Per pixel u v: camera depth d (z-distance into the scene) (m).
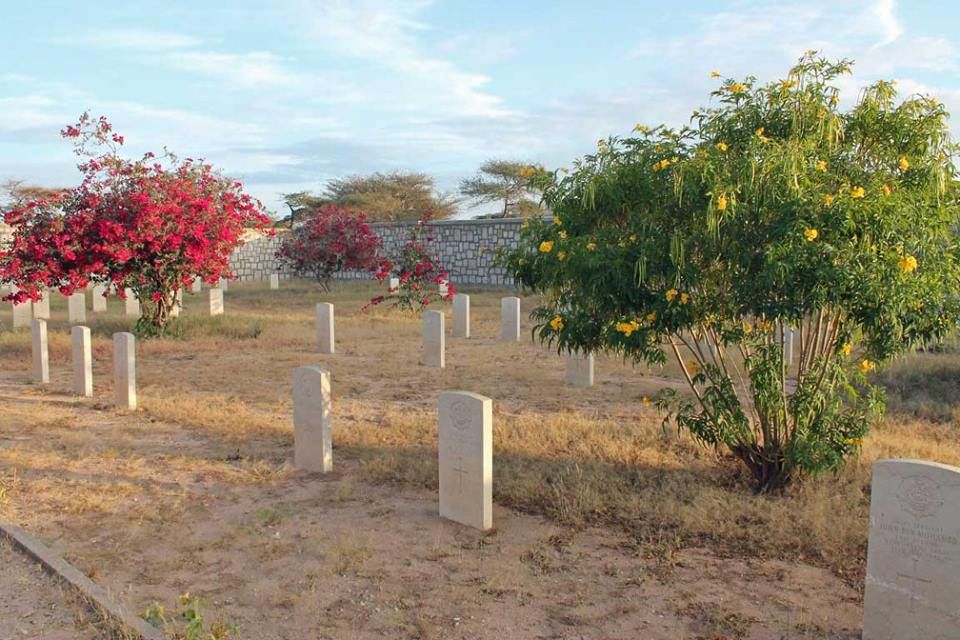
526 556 5.54
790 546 5.60
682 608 4.73
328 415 7.62
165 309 17.75
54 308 25.55
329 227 32.97
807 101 5.98
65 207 16.98
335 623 4.59
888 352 5.76
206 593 4.98
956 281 5.64
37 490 6.99
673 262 5.52
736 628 4.48
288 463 7.79
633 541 5.77
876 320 5.29
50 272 16.58
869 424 6.48
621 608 4.74
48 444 8.52
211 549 5.70
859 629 4.48
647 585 5.05
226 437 8.88
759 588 4.99
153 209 16.38
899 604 4.17
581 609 4.74
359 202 57.34
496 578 5.16
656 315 5.73
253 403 10.84
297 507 6.62
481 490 6.00
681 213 5.79
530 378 12.55
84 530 6.08
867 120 6.02
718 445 7.84
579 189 6.08
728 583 5.06
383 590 5.02
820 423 6.32
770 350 6.22
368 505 6.66
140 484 7.21
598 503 6.39
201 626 4.32
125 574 5.27
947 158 5.89
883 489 4.20
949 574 4.00
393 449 8.29
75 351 11.44
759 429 7.38
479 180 56.06
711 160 5.54
